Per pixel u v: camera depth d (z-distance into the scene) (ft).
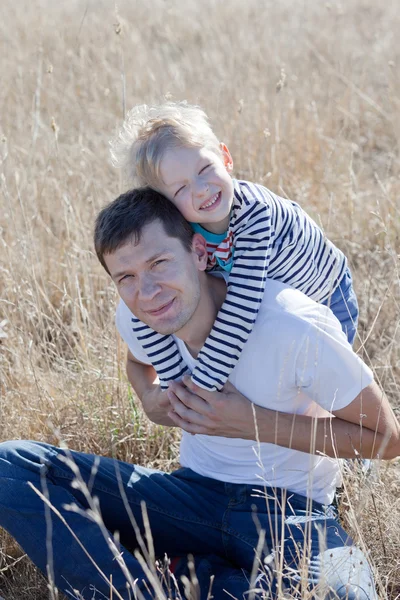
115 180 20.24
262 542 9.16
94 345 15.56
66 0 38.58
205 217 10.36
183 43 33.65
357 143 24.49
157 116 10.89
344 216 19.27
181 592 10.27
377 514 10.78
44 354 14.90
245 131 22.56
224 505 10.39
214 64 28.91
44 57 29.19
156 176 10.53
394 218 18.92
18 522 9.95
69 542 9.74
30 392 14.10
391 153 22.91
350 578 9.09
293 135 22.65
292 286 11.18
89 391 14.05
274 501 10.23
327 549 9.66
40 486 10.02
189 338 10.19
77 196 18.81
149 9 37.60
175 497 10.50
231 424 9.87
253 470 10.28
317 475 10.38
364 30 34.78
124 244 9.49
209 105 24.84
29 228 16.51
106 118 24.79
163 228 9.58
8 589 11.32
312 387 9.53
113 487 10.49
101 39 31.14
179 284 9.53
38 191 19.69
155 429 13.56
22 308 15.67
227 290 10.01
